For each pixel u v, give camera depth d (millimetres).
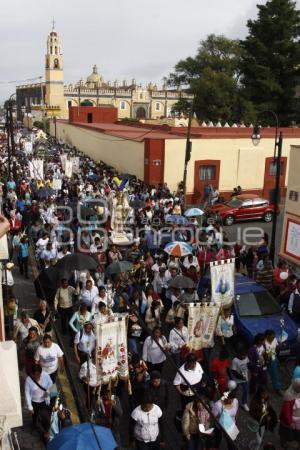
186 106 63875
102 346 8391
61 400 9344
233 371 9219
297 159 16234
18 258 16562
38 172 27656
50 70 99875
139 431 7398
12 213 18391
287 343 10906
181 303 11094
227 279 11344
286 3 47062
